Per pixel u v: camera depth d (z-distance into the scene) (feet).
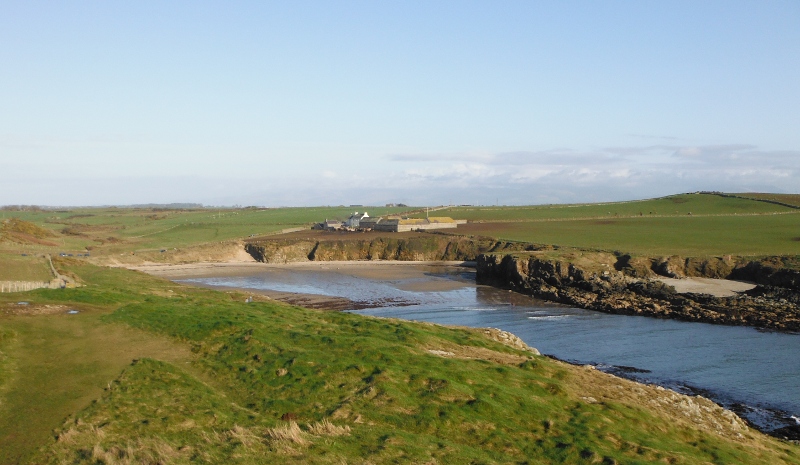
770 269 307.17
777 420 132.46
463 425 82.48
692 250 380.17
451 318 262.06
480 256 397.39
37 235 525.75
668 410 108.47
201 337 122.72
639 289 302.25
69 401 85.30
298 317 151.94
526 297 324.19
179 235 643.04
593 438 81.92
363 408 86.28
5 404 83.10
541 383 104.12
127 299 171.12
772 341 208.13
